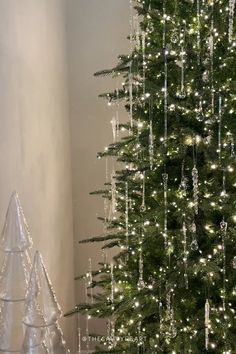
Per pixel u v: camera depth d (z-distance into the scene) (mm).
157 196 2145
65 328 2924
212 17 1864
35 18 2328
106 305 2166
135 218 2129
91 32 3223
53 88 2736
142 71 2031
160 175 2082
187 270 1833
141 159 2074
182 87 1853
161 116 2033
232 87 1835
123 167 3275
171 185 2062
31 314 1418
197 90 1915
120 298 2176
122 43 3221
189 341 1920
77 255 3352
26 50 2150
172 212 2039
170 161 2070
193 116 1943
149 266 2186
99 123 3271
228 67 1918
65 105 3111
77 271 3334
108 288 2316
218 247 1935
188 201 1899
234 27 1924
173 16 1966
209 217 1988
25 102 2125
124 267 2229
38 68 2381
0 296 1462
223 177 1921
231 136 1894
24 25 2121
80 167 3312
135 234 2092
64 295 2930
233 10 1840
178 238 1919
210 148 1883
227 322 1919
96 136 3285
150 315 2133
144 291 2023
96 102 3260
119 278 2203
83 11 3209
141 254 2047
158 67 2012
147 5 2074
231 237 1926
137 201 2211
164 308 2053
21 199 2033
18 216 1489
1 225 1762
